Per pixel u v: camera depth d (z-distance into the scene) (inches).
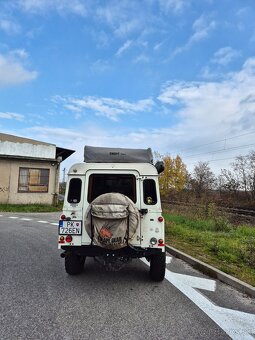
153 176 229.0
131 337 140.1
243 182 1913.1
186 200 1392.7
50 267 262.8
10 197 847.1
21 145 892.0
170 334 144.6
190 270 268.8
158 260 225.6
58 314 163.6
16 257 295.6
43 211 787.4
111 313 167.3
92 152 260.2
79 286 213.8
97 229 203.0
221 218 566.3
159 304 182.9
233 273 240.8
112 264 226.1
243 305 185.6
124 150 264.8
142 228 220.4
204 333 146.7
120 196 213.0
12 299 183.9
